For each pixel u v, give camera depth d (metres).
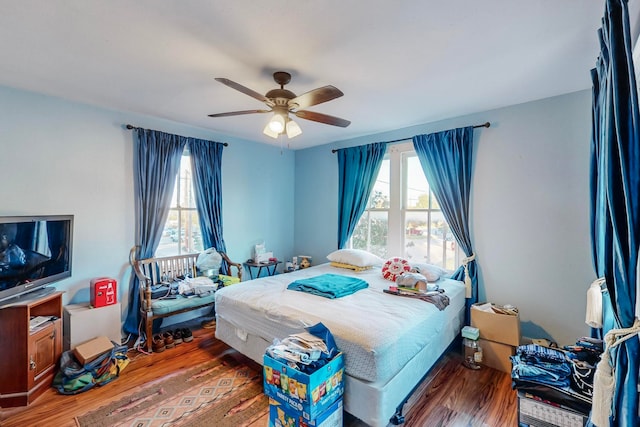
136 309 3.16
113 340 2.78
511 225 2.92
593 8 1.51
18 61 2.07
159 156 3.36
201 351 2.90
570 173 2.62
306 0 1.46
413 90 2.57
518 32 1.73
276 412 1.76
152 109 3.09
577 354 1.92
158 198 3.35
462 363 2.66
